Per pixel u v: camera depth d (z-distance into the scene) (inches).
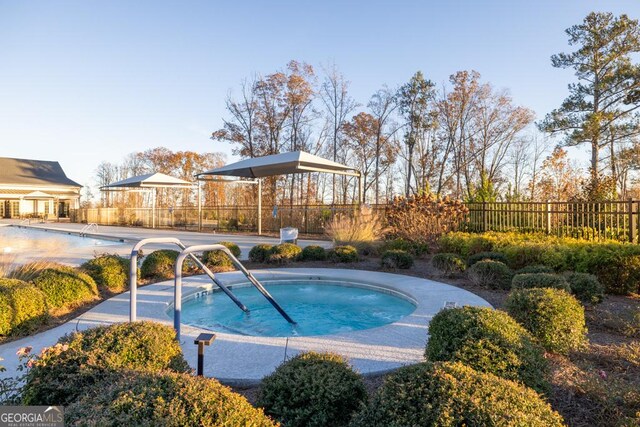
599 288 223.0
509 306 164.2
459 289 275.9
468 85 1179.3
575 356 153.6
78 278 240.2
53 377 95.3
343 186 1266.0
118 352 102.3
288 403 99.7
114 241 722.8
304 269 364.2
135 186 941.2
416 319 205.2
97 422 66.4
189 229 965.2
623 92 796.6
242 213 938.1
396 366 142.0
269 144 1219.9
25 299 183.6
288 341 170.2
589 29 816.9
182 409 70.6
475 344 111.9
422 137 1216.8
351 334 180.2
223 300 292.8
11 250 468.8
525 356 111.3
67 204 1716.3
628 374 136.0
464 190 1213.1
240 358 150.3
